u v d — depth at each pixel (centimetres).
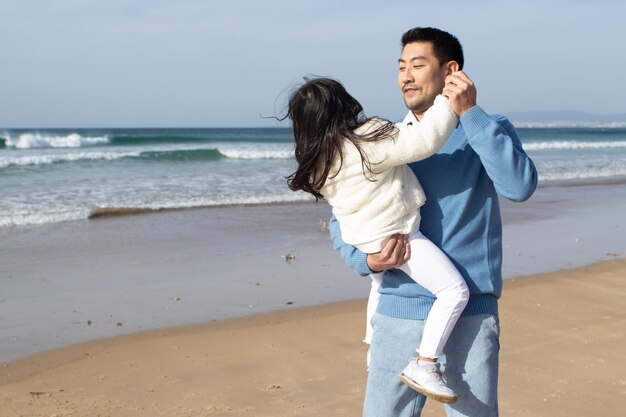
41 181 1966
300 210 1515
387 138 260
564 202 1641
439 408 457
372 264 275
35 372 539
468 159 276
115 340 614
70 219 1364
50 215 1380
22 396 490
